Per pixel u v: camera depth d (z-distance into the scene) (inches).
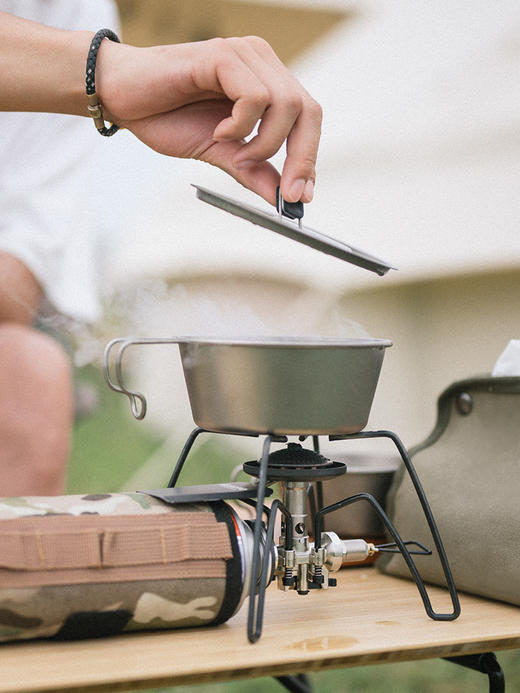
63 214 58.7
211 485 32.9
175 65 32.6
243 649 27.6
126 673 24.8
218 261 161.9
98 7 58.4
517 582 33.7
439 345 178.5
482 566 35.1
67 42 33.8
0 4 53.1
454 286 173.5
